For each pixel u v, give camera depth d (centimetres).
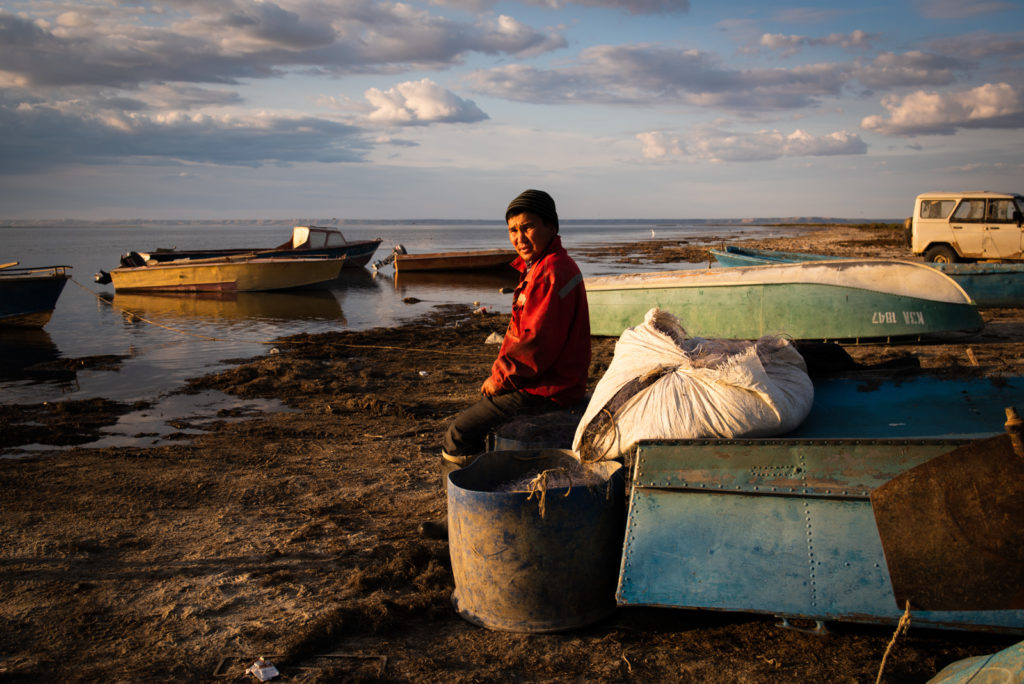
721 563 290
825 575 280
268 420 732
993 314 1385
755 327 1115
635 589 293
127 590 354
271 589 354
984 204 1898
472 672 278
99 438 665
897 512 275
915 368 400
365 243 3272
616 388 338
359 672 278
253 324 1559
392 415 746
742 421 305
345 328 1491
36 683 271
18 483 523
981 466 262
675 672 276
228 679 273
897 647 283
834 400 371
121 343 1309
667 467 303
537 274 343
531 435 355
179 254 2778
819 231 8975
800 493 288
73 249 5766
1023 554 256
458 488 311
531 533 299
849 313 1070
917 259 2311
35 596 346
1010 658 220
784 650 287
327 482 524
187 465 570
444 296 2178
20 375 1007
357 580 354
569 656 289
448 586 355
